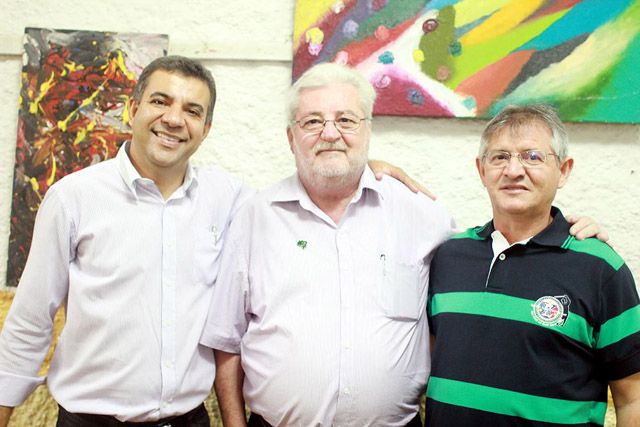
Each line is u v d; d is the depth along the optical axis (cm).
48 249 115
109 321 114
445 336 112
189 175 126
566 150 110
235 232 127
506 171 107
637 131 157
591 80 153
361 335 114
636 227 157
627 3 152
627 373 100
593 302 102
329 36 161
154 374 115
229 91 168
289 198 125
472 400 105
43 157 165
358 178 124
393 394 115
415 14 159
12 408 119
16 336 117
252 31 167
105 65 165
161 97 117
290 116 124
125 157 121
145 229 119
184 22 169
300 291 117
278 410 116
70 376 117
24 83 166
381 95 160
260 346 119
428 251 126
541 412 100
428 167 163
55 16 170
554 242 107
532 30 155
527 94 155
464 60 157
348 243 121
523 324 103
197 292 122
